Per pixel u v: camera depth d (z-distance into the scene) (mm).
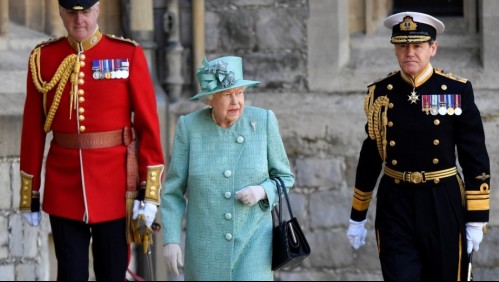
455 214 18531
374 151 19156
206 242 18750
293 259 18438
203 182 18672
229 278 18734
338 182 27031
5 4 24859
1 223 24234
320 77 27078
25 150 18984
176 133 18953
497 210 20828
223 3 27406
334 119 26891
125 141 18844
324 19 26984
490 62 24281
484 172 18594
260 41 27328
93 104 18672
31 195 18969
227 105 18375
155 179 18656
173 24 27156
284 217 27047
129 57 18812
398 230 18625
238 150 18672
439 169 18516
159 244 26625
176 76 27250
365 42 26984
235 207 18609
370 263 27016
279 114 27062
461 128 18609
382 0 26750
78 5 18266
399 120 18609
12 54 24734
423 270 18797
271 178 18938
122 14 26938
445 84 18609
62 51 18859
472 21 24953
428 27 18422
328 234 27125
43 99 18844
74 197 18719
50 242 25516
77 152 18703
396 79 18812
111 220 18719
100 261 18984
